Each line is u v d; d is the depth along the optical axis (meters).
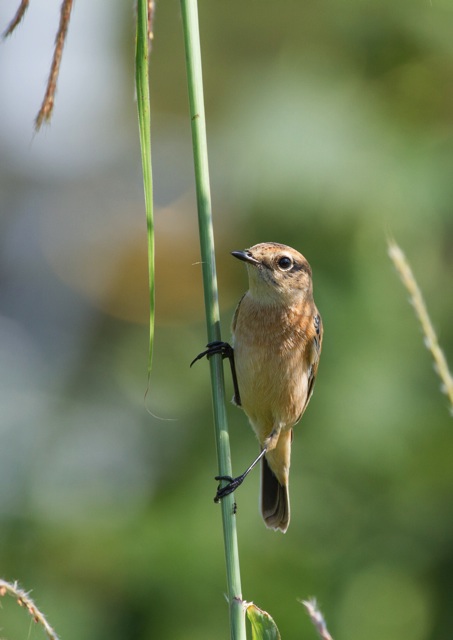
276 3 12.81
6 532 12.68
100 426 13.76
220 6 13.22
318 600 11.27
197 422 12.30
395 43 12.16
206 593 11.23
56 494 13.01
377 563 11.52
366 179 11.45
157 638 11.28
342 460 11.39
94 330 15.58
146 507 12.20
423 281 11.63
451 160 11.80
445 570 11.65
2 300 17.56
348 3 12.34
